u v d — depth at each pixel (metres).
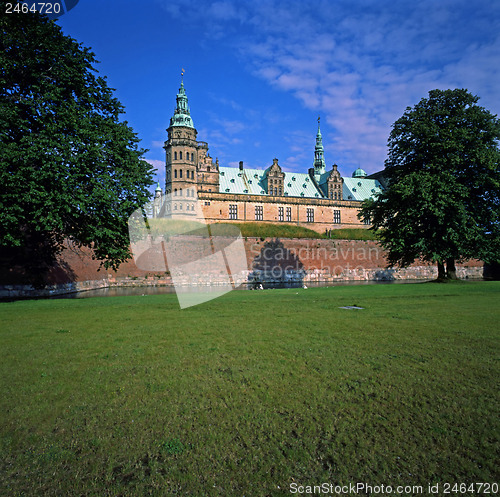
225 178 74.62
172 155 66.94
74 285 32.66
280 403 4.50
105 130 20.39
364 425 3.97
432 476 3.12
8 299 22.05
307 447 3.57
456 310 12.20
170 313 12.11
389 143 29.56
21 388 4.99
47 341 7.70
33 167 17.03
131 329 9.08
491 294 18.19
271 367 5.85
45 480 3.12
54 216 17.30
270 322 10.05
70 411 4.33
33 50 18.39
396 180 29.19
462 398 4.60
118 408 4.40
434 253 25.67
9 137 17.75
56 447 3.59
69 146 17.69
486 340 7.59
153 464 3.32
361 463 3.32
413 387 4.96
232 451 3.52
